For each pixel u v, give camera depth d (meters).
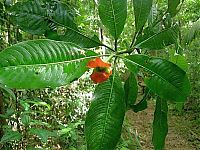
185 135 3.17
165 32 0.61
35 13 0.58
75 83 2.35
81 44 0.58
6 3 0.79
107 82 0.51
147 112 3.59
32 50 0.42
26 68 0.41
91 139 0.50
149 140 2.98
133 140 2.27
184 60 0.58
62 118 2.05
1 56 0.40
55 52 0.44
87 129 0.50
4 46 1.25
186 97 0.52
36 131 1.11
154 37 0.60
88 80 2.38
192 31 0.88
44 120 1.80
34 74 0.41
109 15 0.54
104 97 0.51
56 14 0.58
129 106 0.68
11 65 0.40
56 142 1.76
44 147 1.62
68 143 1.78
